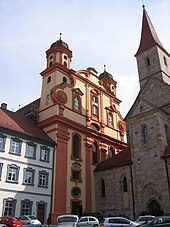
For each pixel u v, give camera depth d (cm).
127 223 2267
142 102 3825
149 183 3297
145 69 4875
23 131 3634
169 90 3997
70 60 5059
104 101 5422
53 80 4578
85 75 5191
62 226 2281
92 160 4475
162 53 4903
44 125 4206
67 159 4009
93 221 2656
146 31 5278
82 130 4456
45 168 3662
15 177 3266
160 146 3341
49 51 5009
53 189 3628
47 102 4497
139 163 3531
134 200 3422
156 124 3506
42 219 3388
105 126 5150
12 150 3359
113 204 3753
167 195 3041
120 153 4306
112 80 6012
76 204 3872
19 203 3175
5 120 3688
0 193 3020
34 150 3625
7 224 2519
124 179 3741
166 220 1873
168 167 3152
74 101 4634
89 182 4200
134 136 3741
